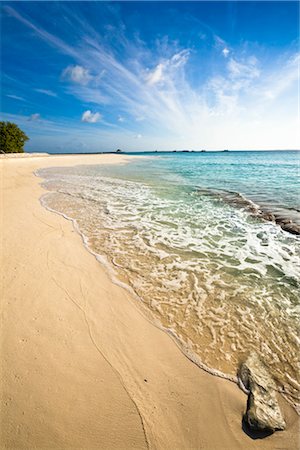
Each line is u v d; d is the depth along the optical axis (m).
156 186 12.75
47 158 34.72
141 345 2.74
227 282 3.94
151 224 6.61
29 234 5.52
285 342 2.78
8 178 13.71
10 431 1.92
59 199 9.23
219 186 12.92
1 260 4.31
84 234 5.76
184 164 32.19
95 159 38.69
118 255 4.77
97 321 3.06
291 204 8.91
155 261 4.58
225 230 6.26
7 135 40.47
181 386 2.32
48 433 1.93
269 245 5.38
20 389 2.22
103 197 9.80
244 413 2.10
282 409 2.12
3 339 2.71
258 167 26.86
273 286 3.85
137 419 2.04
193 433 1.97
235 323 3.07
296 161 40.53
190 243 5.43
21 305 3.23
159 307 3.34
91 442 1.89
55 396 2.18
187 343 2.78
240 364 2.53
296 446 1.88
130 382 2.33
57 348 2.65
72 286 3.70
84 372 2.41
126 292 3.64
